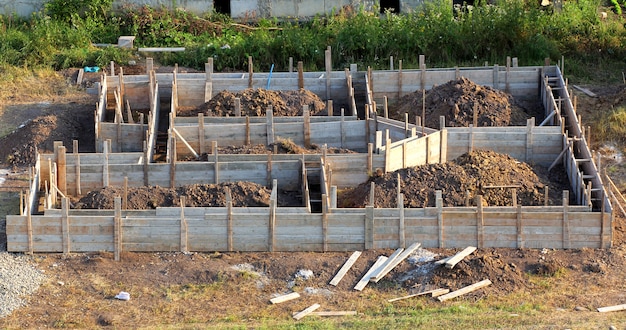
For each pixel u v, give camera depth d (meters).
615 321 25.59
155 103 38.91
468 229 29.97
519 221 29.89
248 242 30.02
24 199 31.81
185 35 48.62
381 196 31.78
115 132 37.34
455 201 31.81
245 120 37.19
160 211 30.06
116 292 27.83
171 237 29.88
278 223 29.88
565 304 27.06
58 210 30.00
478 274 28.33
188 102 41.19
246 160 33.97
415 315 26.33
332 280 28.42
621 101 40.78
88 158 33.88
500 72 41.50
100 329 25.88
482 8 47.75
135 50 47.03
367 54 46.41
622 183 35.25
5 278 28.14
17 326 25.95
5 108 41.56
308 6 50.41
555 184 34.12
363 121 36.88
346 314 26.55
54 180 32.56
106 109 40.53
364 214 29.77
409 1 50.38
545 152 35.84
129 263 29.34
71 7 49.00
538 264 29.09
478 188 32.28
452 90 39.25
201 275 28.61
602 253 29.89
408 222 29.84
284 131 36.72
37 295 27.61
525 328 25.06
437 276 28.23
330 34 47.28
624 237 31.00
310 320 26.11
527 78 41.50
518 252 29.89
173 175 33.38
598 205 32.00
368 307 26.98
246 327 25.52
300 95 40.06
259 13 50.62
